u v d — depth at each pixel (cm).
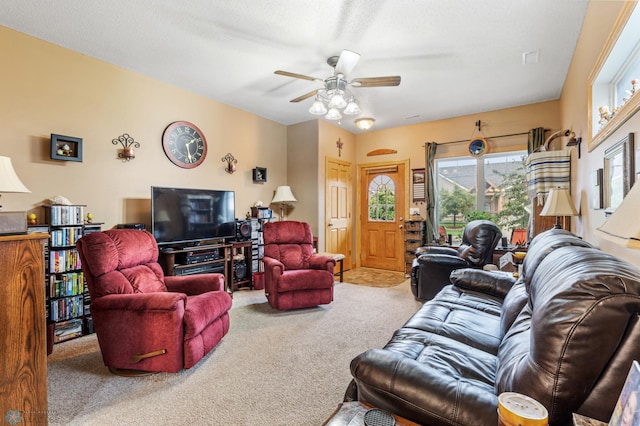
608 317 80
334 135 563
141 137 354
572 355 82
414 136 550
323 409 178
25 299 138
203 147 420
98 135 318
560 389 83
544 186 357
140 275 249
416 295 381
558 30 262
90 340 271
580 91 278
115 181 331
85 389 197
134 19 252
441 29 261
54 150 281
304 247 405
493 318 208
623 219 78
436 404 97
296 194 550
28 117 272
